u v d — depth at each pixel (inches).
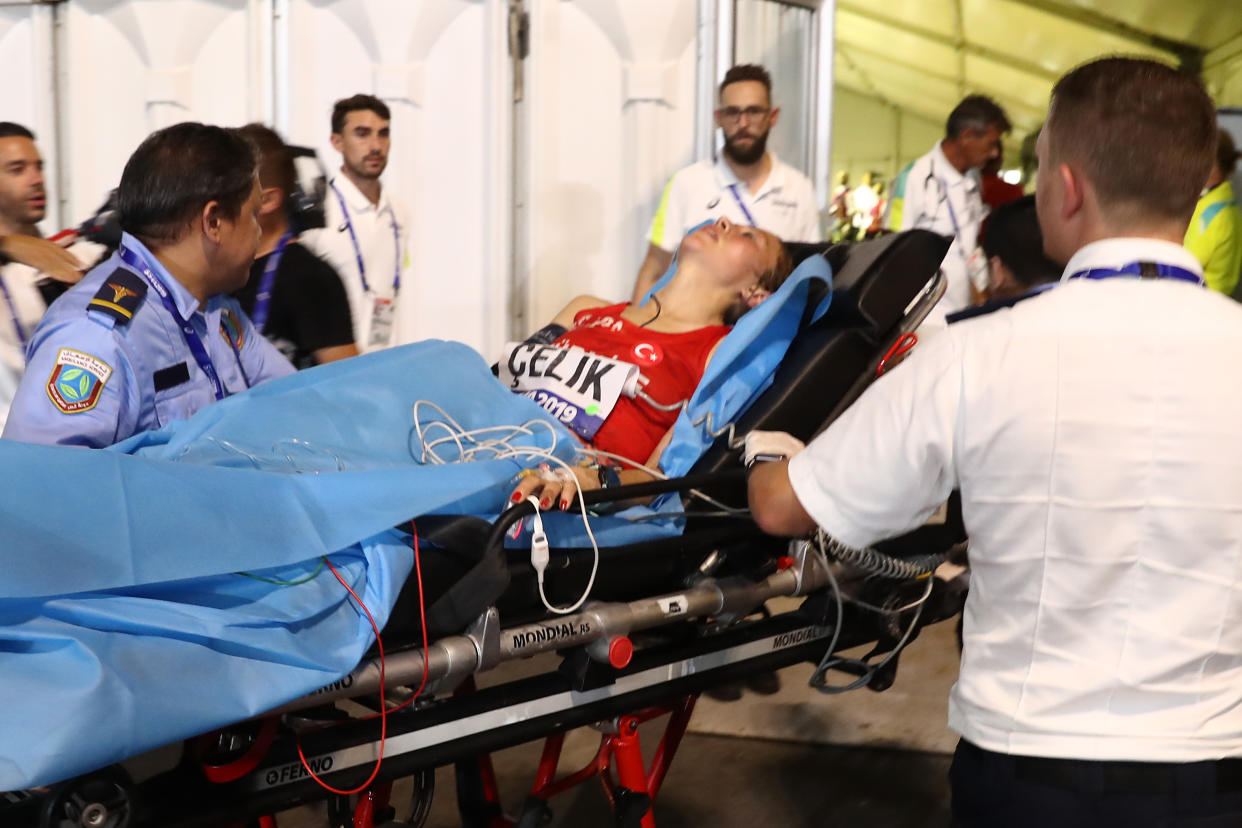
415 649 66.1
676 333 109.3
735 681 84.0
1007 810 49.5
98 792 51.8
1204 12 297.1
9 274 140.9
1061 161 51.4
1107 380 47.5
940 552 92.8
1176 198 49.4
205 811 58.1
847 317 99.5
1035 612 48.9
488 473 71.9
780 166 173.3
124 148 213.5
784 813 105.0
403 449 79.7
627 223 191.6
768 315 93.7
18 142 155.3
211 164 78.7
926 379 50.2
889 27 361.1
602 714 76.1
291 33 194.7
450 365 91.0
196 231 79.7
